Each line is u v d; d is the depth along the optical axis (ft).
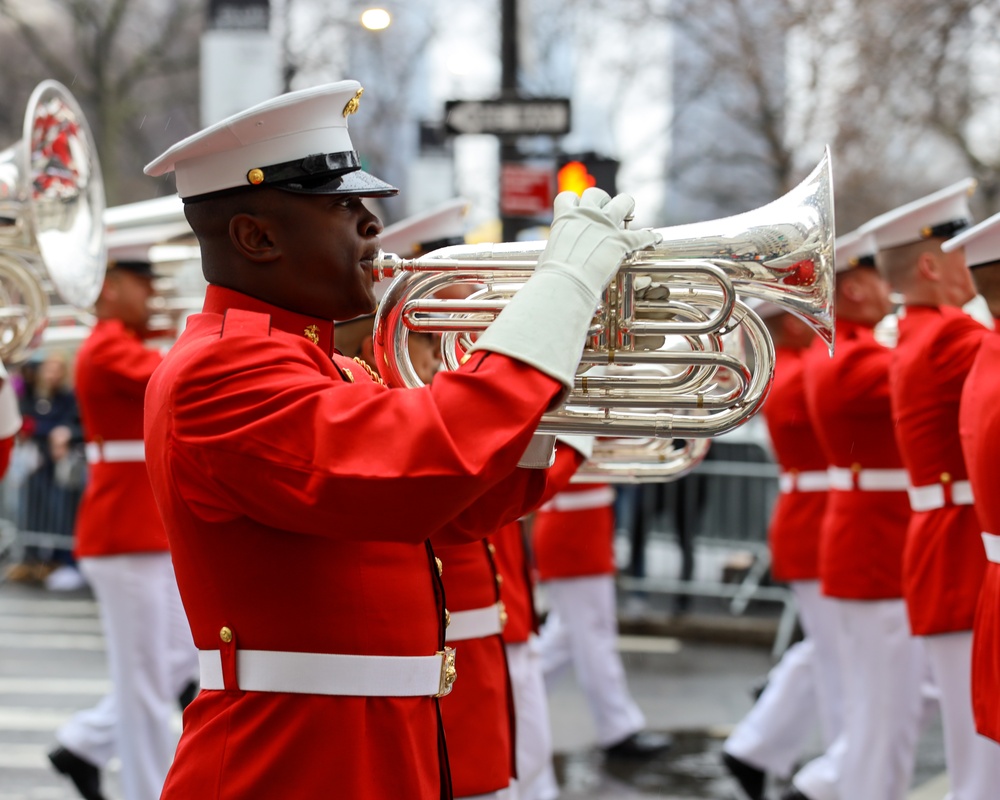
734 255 8.92
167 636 19.02
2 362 14.79
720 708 24.86
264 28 30.99
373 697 7.91
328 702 7.82
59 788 19.69
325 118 7.96
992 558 12.54
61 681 25.99
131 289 20.26
